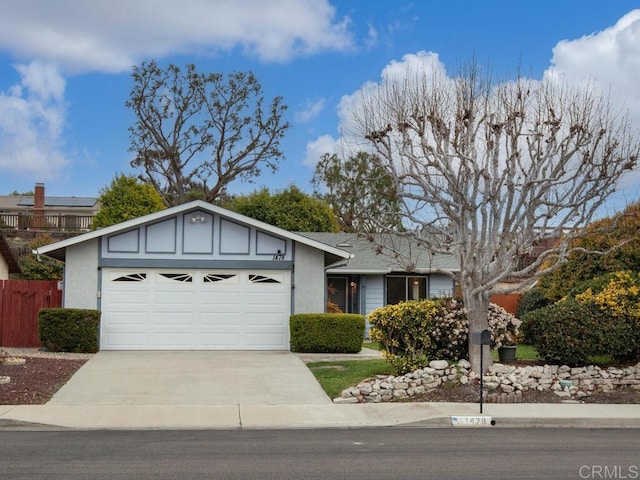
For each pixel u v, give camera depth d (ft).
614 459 29.40
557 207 45.70
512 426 38.27
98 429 35.50
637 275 52.47
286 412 39.96
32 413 37.93
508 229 46.01
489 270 46.91
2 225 149.38
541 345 48.70
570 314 47.75
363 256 89.51
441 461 28.73
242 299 66.03
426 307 47.93
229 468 27.09
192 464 27.73
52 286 68.13
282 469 27.02
